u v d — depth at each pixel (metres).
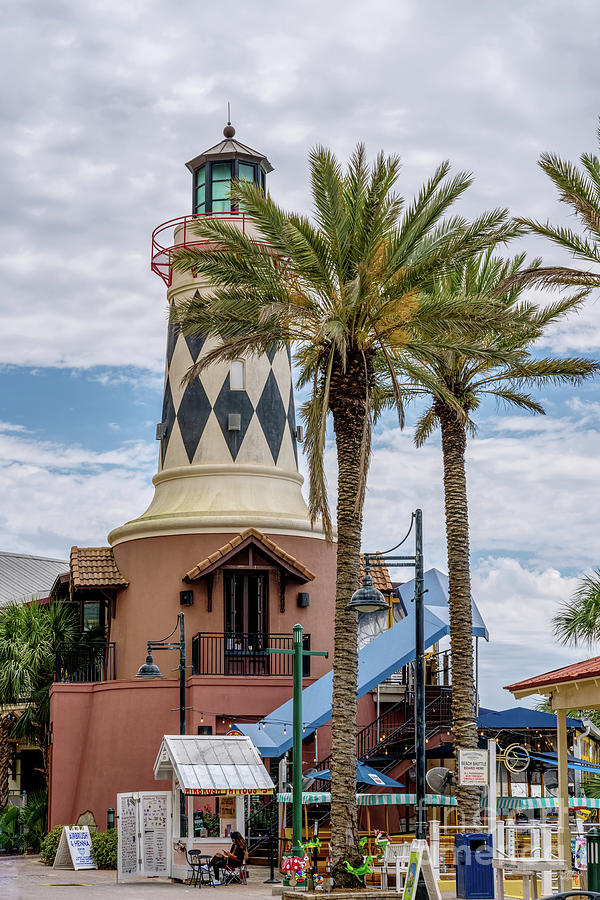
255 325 27.34
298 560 39.00
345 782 24.78
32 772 48.16
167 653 37.97
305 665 38.12
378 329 26.81
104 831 35.38
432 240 26.80
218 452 40.25
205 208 41.53
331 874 24.62
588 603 30.05
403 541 25.52
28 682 40.22
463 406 31.25
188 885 27.70
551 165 25.03
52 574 64.00
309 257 26.33
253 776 29.08
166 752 29.77
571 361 30.89
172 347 41.78
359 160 27.08
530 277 25.56
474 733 29.44
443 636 35.38
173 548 38.59
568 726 32.91
